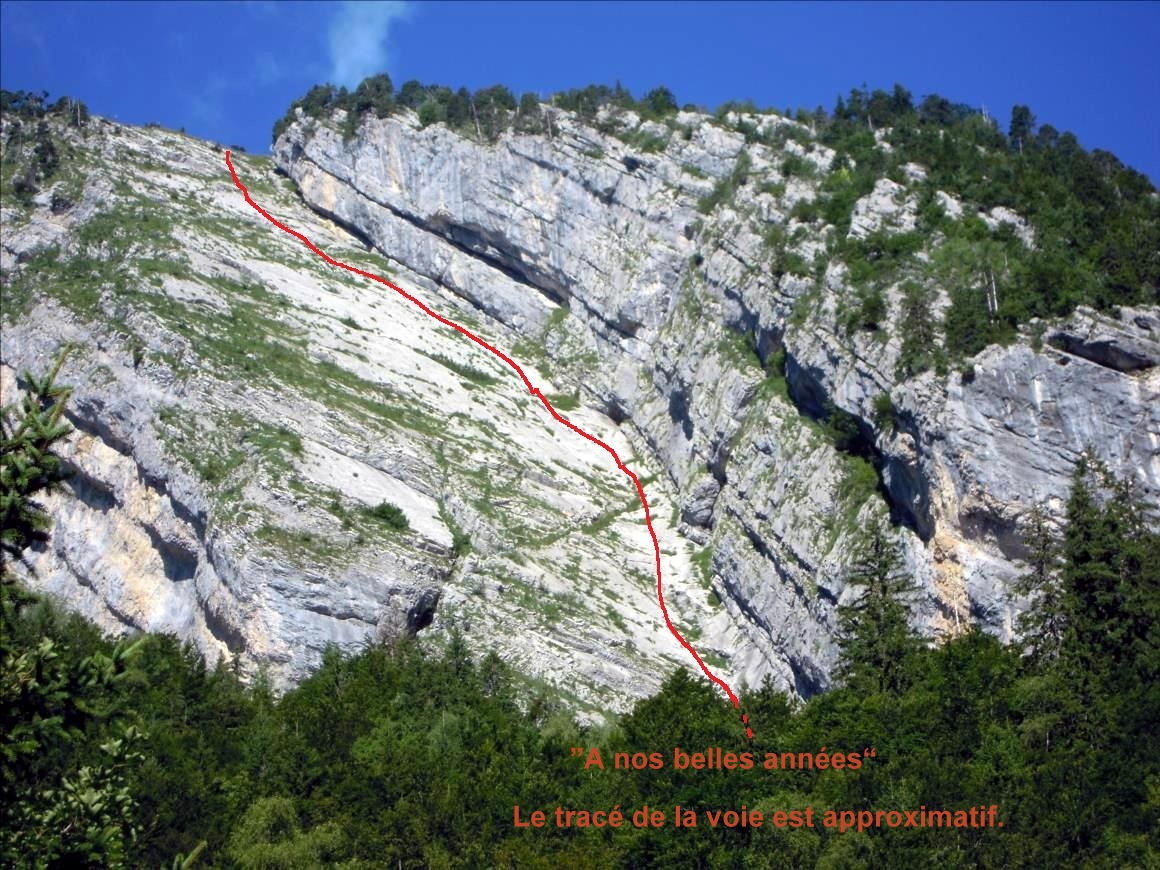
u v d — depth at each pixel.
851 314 80.19
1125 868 54.72
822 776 61.03
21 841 37.25
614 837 59.88
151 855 57.84
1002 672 64.19
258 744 66.06
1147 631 65.69
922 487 73.81
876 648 67.81
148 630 83.44
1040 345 73.44
